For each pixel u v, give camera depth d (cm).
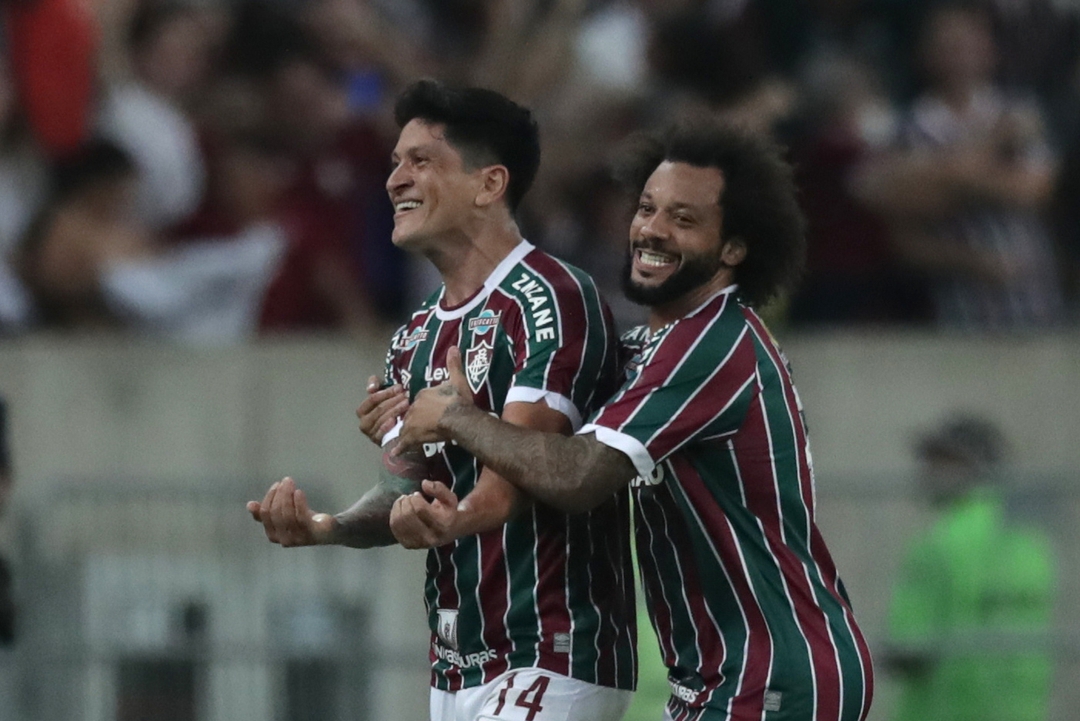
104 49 3203
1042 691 2578
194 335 3122
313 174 3178
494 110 1670
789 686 1580
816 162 3127
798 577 1608
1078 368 3012
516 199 1698
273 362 2997
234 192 3178
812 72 3209
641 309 2942
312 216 3164
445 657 1716
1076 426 3006
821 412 3012
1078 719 2578
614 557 1694
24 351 2984
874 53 3269
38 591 2673
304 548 2747
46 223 3131
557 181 3048
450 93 1662
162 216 3162
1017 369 3011
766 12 3247
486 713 1656
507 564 1664
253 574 2738
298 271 3142
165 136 3158
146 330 3122
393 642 2748
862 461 3006
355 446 2989
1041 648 2580
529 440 1531
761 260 1639
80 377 2986
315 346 3002
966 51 3212
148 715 2677
